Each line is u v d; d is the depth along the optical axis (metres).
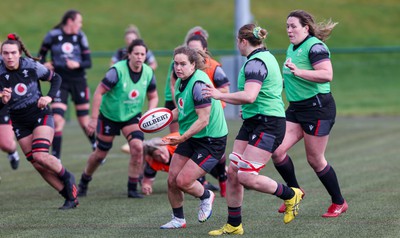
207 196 25.27
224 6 145.00
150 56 46.88
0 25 135.25
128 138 32.28
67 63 42.09
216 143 24.62
